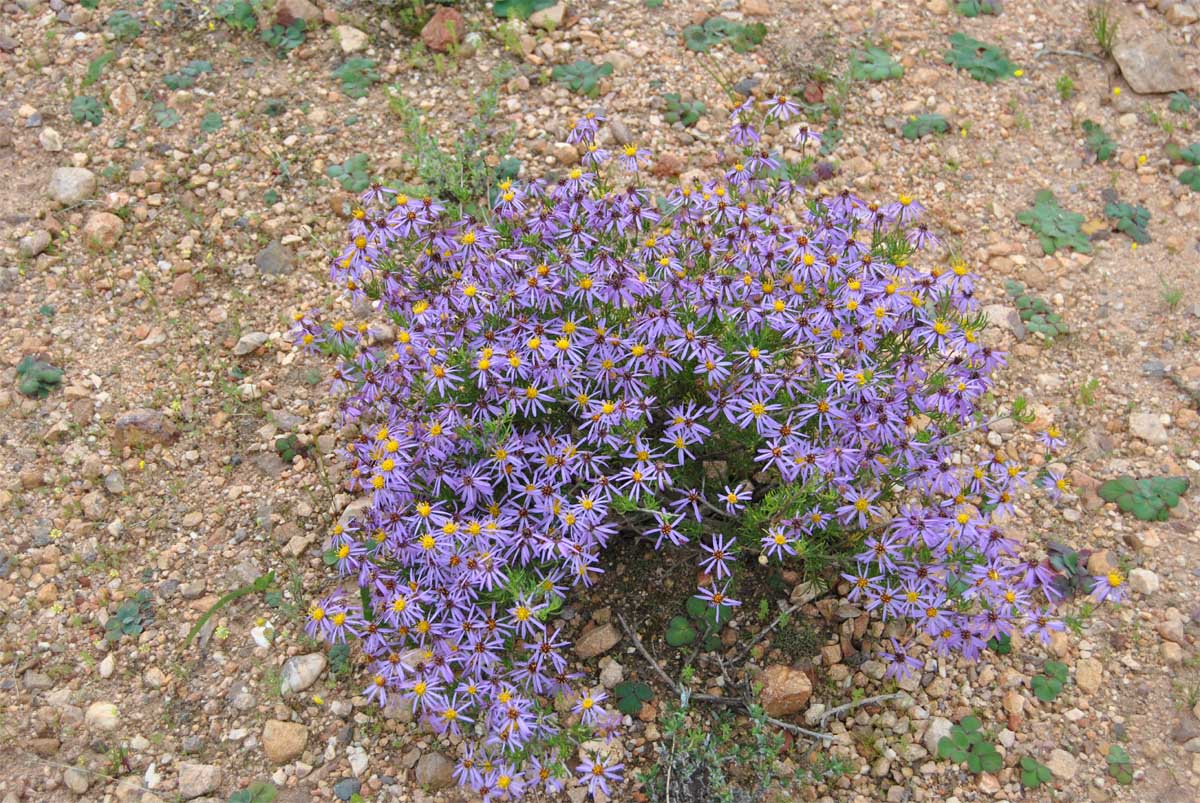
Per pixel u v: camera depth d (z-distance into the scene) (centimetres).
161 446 68
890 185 82
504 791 51
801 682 57
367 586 56
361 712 58
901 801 55
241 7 89
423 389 56
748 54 89
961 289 58
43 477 65
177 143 81
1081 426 70
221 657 59
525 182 79
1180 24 91
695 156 82
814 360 54
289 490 66
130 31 87
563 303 57
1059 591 62
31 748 56
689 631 59
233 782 55
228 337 73
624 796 55
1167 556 63
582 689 55
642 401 55
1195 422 69
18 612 60
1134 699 58
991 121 86
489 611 54
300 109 84
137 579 62
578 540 53
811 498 54
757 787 55
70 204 77
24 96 83
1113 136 85
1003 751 56
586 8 92
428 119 84
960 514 52
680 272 56
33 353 70
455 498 56
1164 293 76
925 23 93
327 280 75
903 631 60
